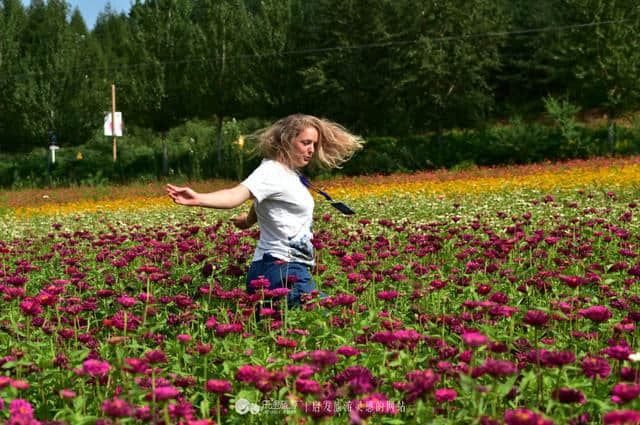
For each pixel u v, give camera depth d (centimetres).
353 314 376
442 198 1489
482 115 3666
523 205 1204
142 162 3941
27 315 335
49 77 4219
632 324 335
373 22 3484
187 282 490
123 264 530
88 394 288
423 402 254
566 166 2311
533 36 4788
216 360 310
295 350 326
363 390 237
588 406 268
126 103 3881
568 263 539
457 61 3347
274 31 3700
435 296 438
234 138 3934
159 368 311
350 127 3653
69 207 1944
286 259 448
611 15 3133
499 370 236
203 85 3747
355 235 739
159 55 3825
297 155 462
